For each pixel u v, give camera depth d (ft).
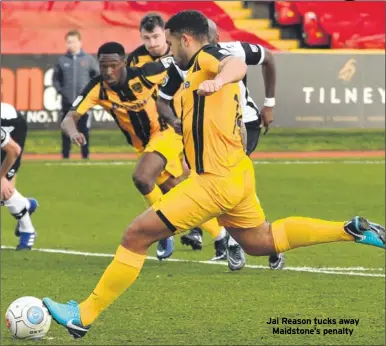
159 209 45.21
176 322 52.75
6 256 72.69
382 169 129.49
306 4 180.24
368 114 154.71
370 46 179.42
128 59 72.33
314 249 75.97
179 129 58.54
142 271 66.23
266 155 146.20
